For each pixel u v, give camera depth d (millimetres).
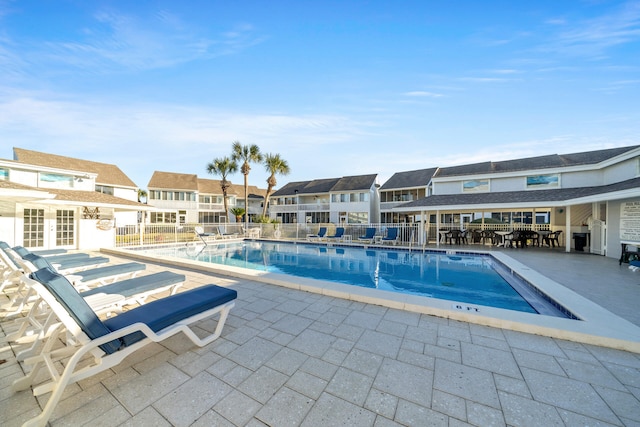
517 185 15312
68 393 2072
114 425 1754
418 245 13992
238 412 1879
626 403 1985
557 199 11719
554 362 2551
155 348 2795
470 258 11391
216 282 5621
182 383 2209
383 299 4113
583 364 2518
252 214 39969
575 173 13742
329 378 2275
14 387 2090
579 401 2006
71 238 11914
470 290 6770
